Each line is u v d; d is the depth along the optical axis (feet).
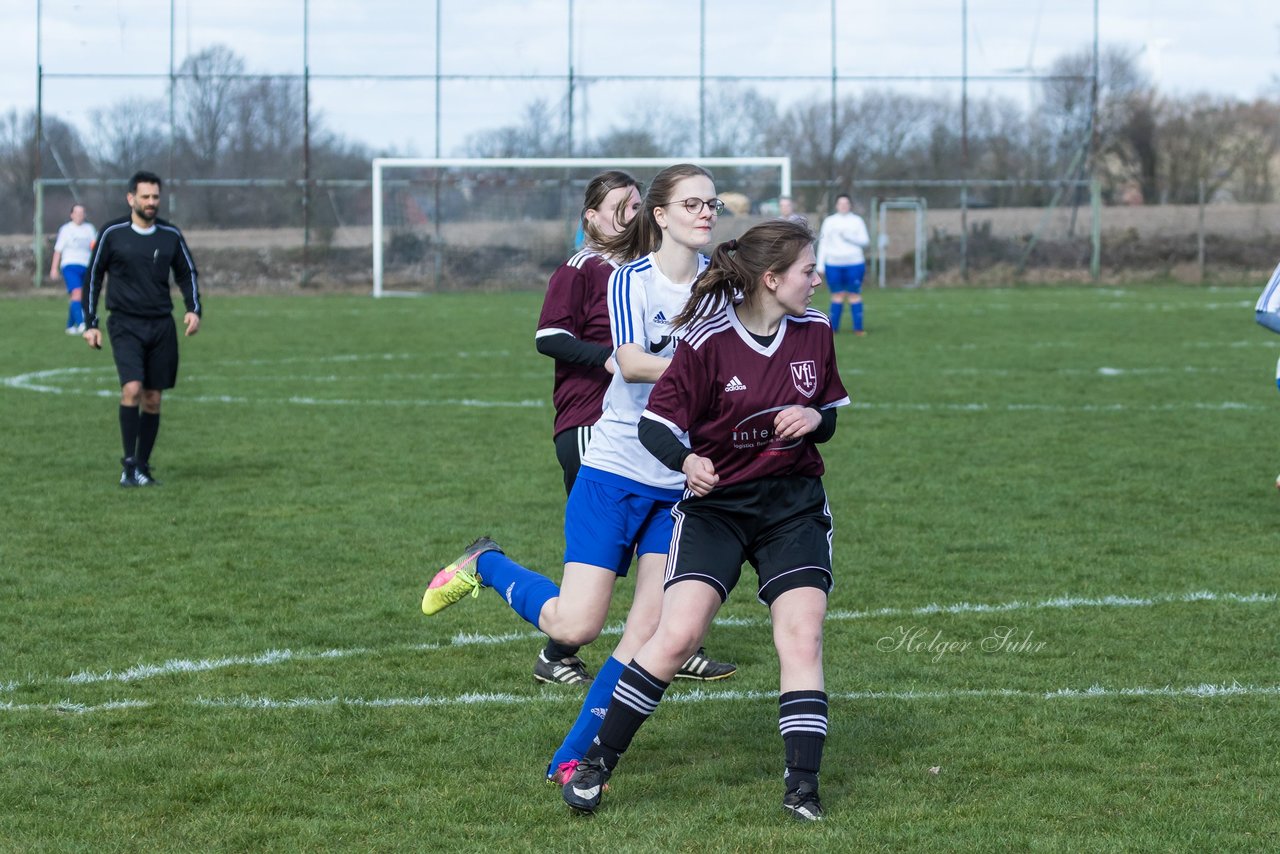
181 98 313.53
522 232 312.91
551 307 44.11
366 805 35.78
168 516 73.10
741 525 36.01
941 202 323.16
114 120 313.12
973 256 323.37
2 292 293.64
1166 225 331.77
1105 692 44.55
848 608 55.16
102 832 33.99
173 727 41.60
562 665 46.39
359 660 48.67
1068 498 76.89
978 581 59.21
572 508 40.06
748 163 301.22
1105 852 32.40
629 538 39.81
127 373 79.97
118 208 315.58
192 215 315.17
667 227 39.88
